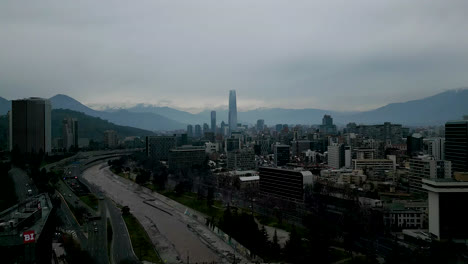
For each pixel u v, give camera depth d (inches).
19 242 7485.2
